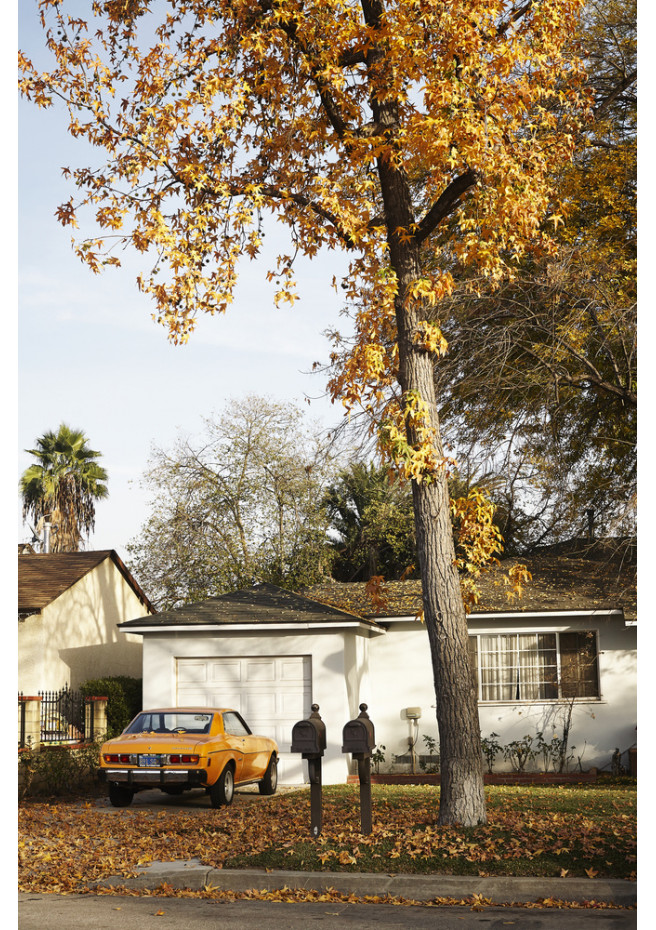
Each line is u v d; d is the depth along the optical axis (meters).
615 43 20.84
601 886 8.79
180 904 9.05
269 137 14.14
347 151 13.69
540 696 21.17
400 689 22.16
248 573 33.47
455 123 11.88
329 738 19.61
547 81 13.55
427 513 12.16
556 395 17.45
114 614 29.47
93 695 23.88
